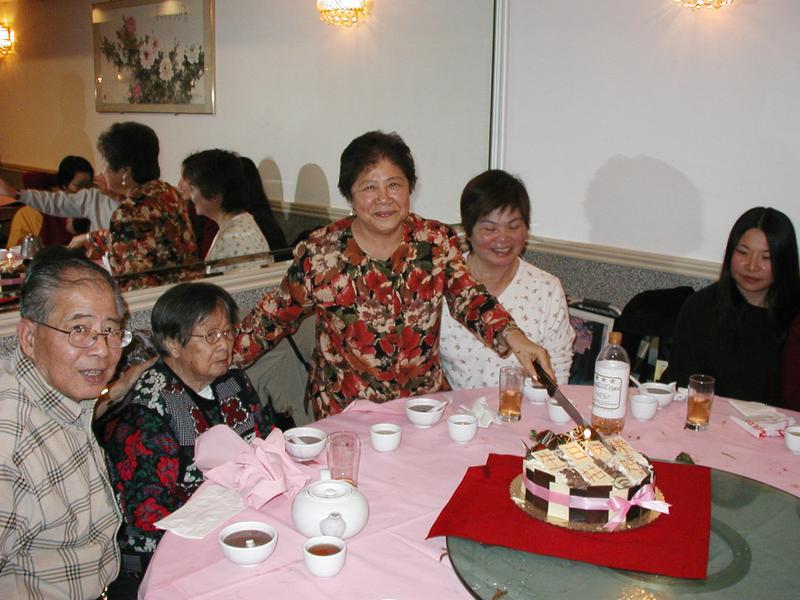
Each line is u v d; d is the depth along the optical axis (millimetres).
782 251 2338
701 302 2520
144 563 1620
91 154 2330
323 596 1156
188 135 2633
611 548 1245
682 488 1473
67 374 1328
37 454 1318
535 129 3662
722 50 3016
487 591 1135
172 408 1728
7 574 1319
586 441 1473
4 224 2123
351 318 2109
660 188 3299
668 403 1993
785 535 1318
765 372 2439
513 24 3639
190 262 2707
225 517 1388
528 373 1973
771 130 2951
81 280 1326
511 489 1445
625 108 3338
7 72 2055
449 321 2346
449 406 1966
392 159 1993
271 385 2578
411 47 3432
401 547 1292
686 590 1145
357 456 1530
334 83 3184
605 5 3309
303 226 3182
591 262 3551
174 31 2510
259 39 2816
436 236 2166
